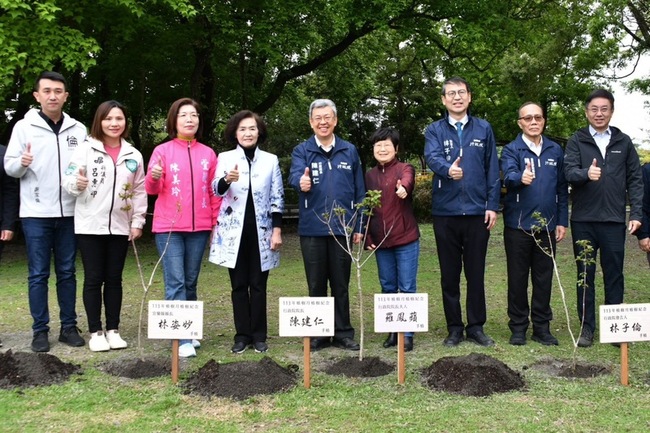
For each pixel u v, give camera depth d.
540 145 4.93
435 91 25.50
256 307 4.66
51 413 3.34
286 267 9.38
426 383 3.82
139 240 13.23
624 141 4.86
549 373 4.05
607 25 15.72
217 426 3.17
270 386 3.69
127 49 12.56
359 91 19.84
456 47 14.80
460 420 3.22
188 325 3.86
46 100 4.59
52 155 4.64
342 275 4.77
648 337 3.83
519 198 4.85
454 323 4.86
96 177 4.54
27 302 6.74
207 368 3.87
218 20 11.15
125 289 7.43
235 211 4.54
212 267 9.24
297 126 23.72
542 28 14.91
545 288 4.87
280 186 4.71
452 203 4.74
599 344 4.81
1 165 4.71
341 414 3.32
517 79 18.56
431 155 4.73
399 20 13.23
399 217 4.77
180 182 4.45
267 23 11.69
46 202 4.65
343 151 4.77
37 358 3.99
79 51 9.45
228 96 16.66
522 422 3.20
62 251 4.83
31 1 8.89
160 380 3.90
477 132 4.76
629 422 3.21
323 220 4.67
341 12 12.09
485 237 4.80
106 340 4.73
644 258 9.89
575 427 3.14
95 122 4.59
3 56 8.47
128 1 9.19
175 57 13.46
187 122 4.53
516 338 4.82
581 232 4.89
